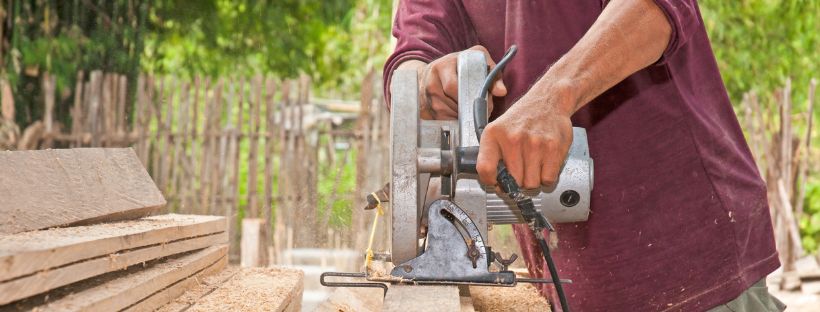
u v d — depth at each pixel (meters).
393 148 1.32
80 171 1.51
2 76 6.07
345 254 5.39
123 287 1.23
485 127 1.28
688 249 1.69
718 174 1.68
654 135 1.68
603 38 1.32
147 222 1.62
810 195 7.06
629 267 1.73
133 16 7.11
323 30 11.42
